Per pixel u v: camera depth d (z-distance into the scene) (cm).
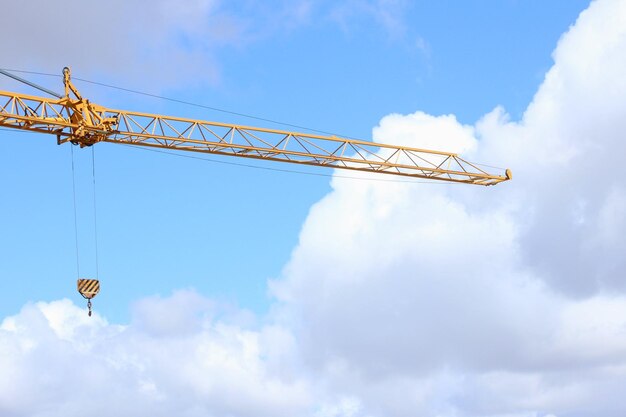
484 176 14950
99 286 11500
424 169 14475
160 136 12656
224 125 13038
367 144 14075
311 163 13975
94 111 12106
